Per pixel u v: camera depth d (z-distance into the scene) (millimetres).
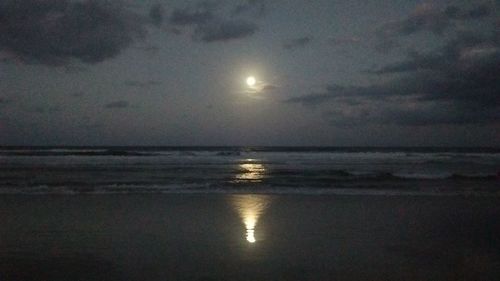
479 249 7992
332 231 9445
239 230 9469
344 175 22000
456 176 21109
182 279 6211
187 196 14508
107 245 8102
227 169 25875
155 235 8938
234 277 6309
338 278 6301
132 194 14859
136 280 6172
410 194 15305
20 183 17469
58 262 7016
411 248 8031
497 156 44656
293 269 6707
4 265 6840
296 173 23109
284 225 10047
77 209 11898
